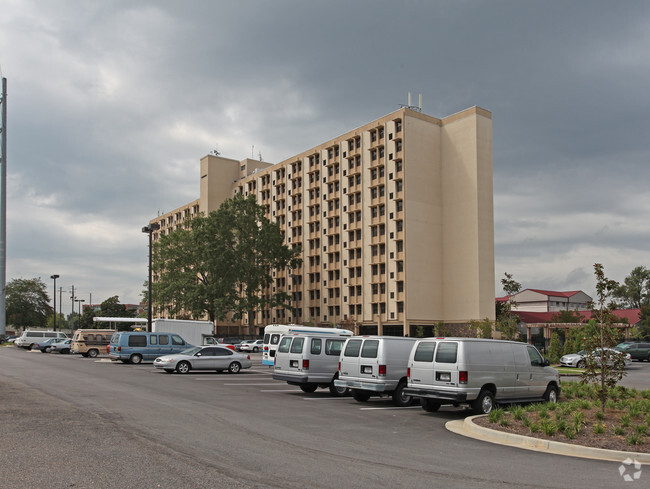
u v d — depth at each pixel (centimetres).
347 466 866
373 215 6794
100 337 4734
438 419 1491
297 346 2136
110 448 934
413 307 6216
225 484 730
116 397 1736
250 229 7506
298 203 8069
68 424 1170
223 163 9488
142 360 3781
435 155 6612
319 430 1230
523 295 10069
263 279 7631
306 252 7819
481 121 6375
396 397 1802
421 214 6412
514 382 1620
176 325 4941
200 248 7388
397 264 6359
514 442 1136
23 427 1120
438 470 862
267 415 1449
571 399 1845
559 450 1061
